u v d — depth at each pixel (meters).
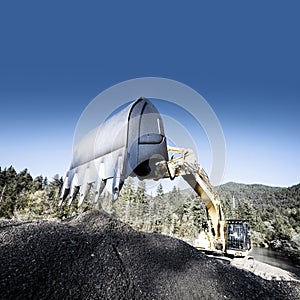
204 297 2.36
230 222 9.05
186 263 2.90
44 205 21.03
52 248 2.42
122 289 2.18
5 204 25.42
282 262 14.95
